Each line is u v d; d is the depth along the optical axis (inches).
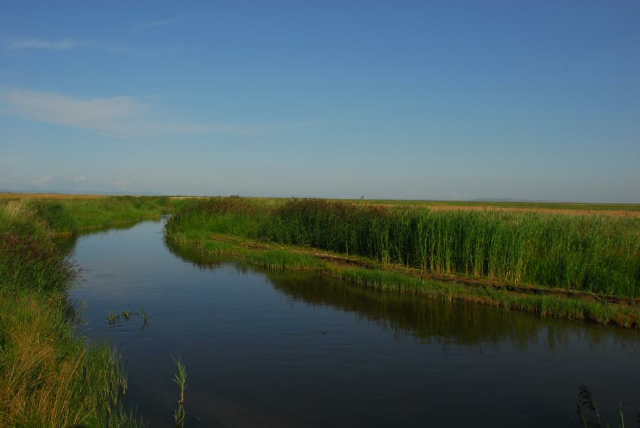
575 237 595.5
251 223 1082.7
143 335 369.1
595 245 546.9
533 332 386.6
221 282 585.3
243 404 253.6
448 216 653.3
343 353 335.0
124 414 235.1
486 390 275.4
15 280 391.5
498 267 568.1
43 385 232.1
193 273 646.5
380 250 708.0
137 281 586.9
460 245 611.8
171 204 2628.0
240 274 641.0
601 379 292.5
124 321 407.2
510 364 316.2
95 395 247.3
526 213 760.3
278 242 919.0
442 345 353.4
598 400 263.1
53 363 257.8
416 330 390.6
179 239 1011.9
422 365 313.3
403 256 678.5
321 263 684.1
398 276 563.8
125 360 314.8
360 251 764.0
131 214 1846.7
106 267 689.6
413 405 255.6
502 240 571.8
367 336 373.7
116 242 1020.5
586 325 404.8
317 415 242.5
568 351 341.4
